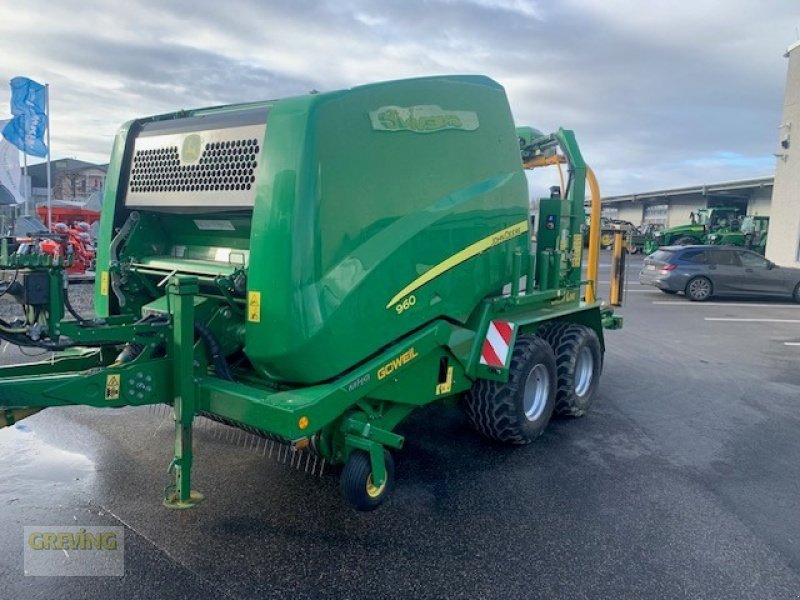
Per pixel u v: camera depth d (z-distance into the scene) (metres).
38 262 3.29
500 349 5.02
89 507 4.14
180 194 4.32
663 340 11.21
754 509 4.46
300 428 3.45
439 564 3.62
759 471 5.17
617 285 7.52
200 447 5.20
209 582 3.36
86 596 3.20
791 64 22.88
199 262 4.47
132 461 4.88
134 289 4.73
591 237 6.97
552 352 5.66
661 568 3.64
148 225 4.80
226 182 4.04
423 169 4.39
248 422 3.57
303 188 3.58
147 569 3.45
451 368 4.79
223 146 4.05
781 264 23.31
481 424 5.32
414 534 3.95
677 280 17.06
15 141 18.33
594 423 6.33
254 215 3.69
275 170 3.63
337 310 3.73
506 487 4.70
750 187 41.62
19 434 5.41
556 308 6.17
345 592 3.32
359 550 3.73
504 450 5.46
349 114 3.83
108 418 5.86
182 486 3.74
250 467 4.84
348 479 3.93
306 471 4.78
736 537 4.04
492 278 5.16
